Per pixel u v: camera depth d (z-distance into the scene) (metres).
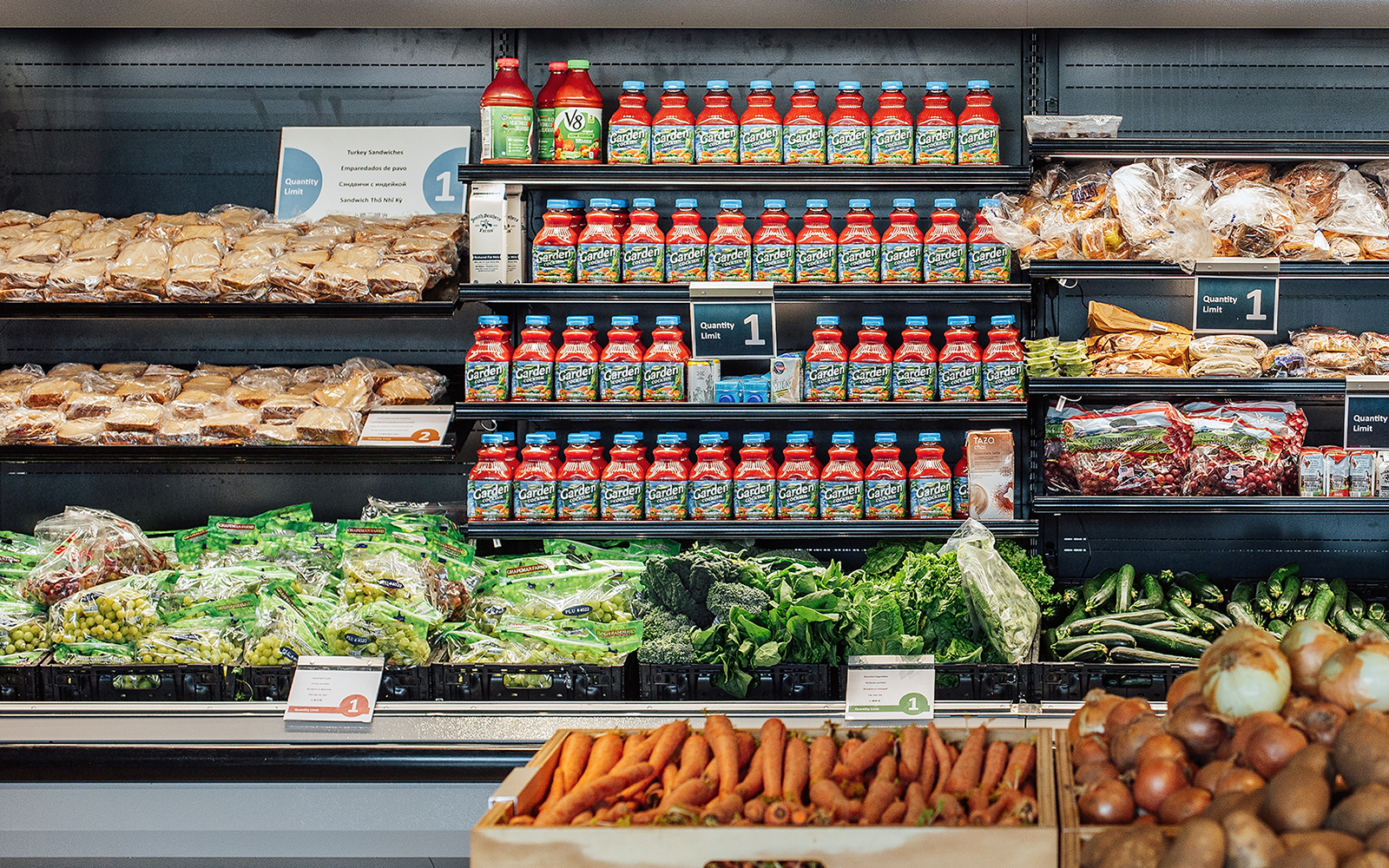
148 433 3.32
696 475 3.29
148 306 3.28
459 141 3.63
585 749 2.21
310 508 3.60
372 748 2.93
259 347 3.77
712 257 3.27
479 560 3.40
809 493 3.27
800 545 3.68
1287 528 3.63
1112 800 1.79
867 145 3.23
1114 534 3.67
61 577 3.17
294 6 3.54
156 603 3.11
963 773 2.04
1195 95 3.57
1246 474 3.23
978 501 3.23
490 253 3.26
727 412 3.24
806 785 2.03
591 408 3.25
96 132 3.72
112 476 3.78
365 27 3.63
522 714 2.97
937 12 3.45
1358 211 3.18
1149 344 3.28
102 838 2.97
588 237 3.27
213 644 3.05
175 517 3.78
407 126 3.66
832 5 3.46
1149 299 3.60
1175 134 3.57
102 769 2.92
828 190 3.62
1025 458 3.57
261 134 3.71
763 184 3.35
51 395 3.38
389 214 3.60
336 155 3.64
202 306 3.27
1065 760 2.03
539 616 3.16
